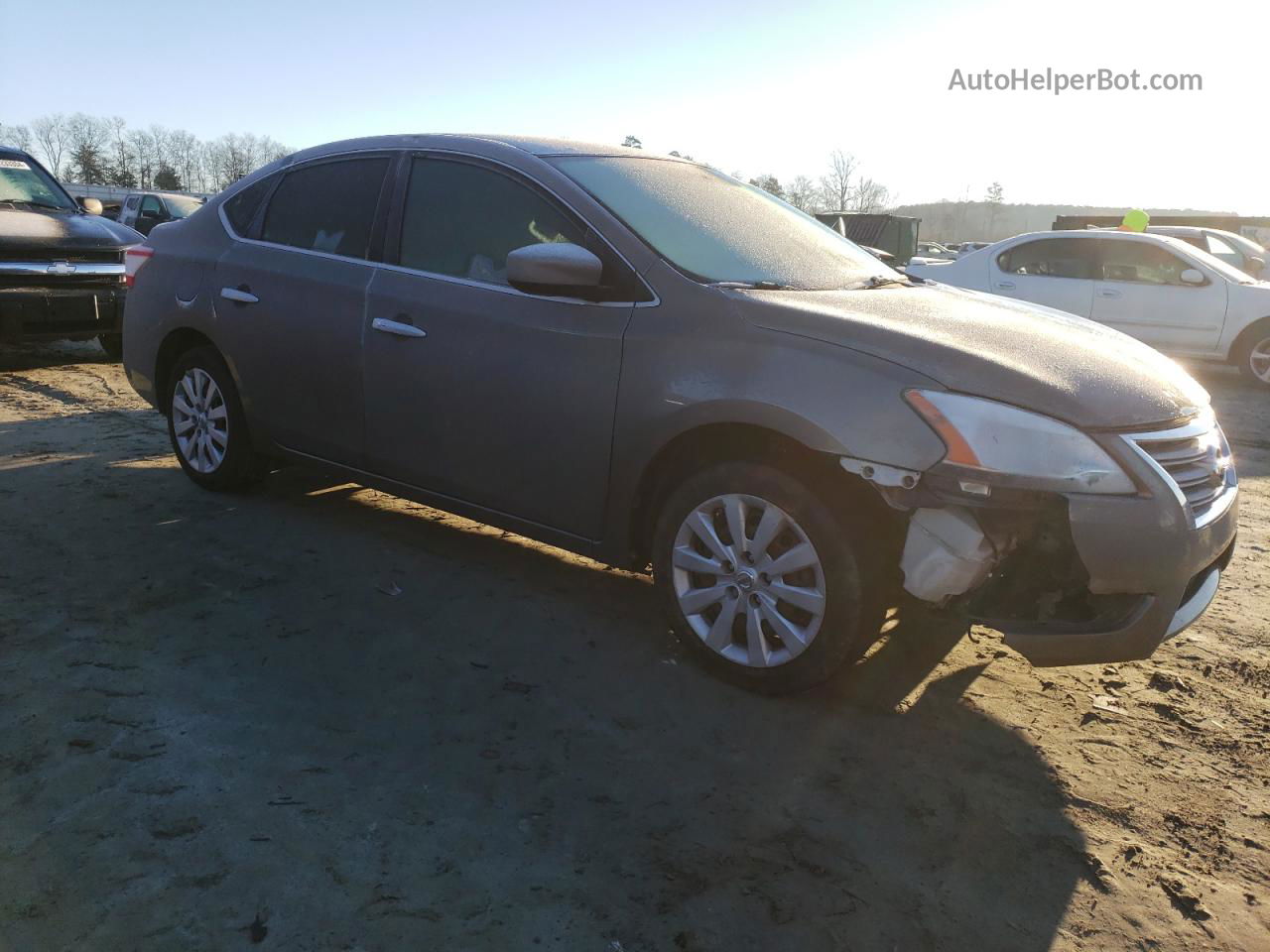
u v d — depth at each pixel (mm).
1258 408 8828
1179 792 2582
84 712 2652
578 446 3199
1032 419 2541
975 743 2783
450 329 3496
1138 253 10500
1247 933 2068
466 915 1980
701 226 3441
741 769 2578
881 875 2191
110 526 4141
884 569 2717
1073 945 2010
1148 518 2512
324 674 2945
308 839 2182
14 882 2004
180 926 1904
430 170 3791
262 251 4266
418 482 3736
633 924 1988
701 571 2988
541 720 2754
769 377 2770
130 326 4848
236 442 4438
